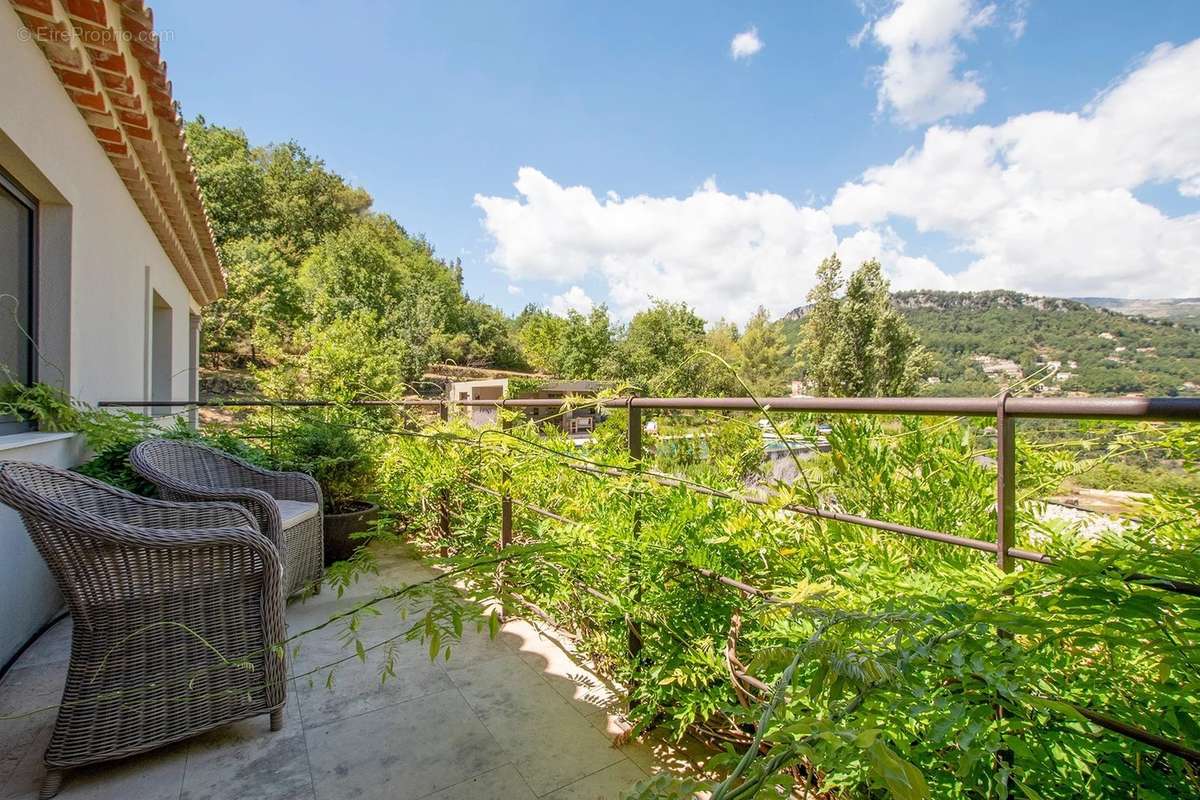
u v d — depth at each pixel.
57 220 2.76
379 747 1.67
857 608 1.11
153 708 1.58
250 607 1.72
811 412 1.28
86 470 2.68
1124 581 0.78
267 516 2.27
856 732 0.59
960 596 1.00
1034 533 1.48
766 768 0.60
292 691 1.96
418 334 28.59
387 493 3.62
